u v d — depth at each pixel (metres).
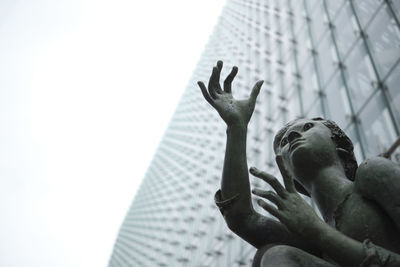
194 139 39.62
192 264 27.94
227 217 3.19
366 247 2.59
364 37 18.44
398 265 2.51
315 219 2.74
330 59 21.14
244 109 3.35
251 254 22.28
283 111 25.00
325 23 23.34
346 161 3.31
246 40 35.53
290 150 3.28
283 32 29.67
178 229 33.62
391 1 17.23
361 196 2.89
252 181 23.47
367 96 16.61
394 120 14.59
